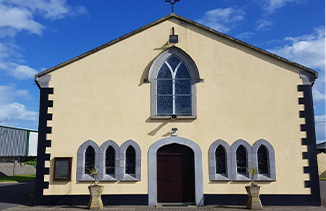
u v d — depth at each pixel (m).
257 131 12.20
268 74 12.55
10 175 28.77
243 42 12.67
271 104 12.37
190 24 12.95
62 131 12.20
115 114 12.35
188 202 12.04
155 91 12.48
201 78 12.55
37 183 11.84
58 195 11.79
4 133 28.22
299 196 11.76
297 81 12.48
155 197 11.78
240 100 12.41
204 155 12.07
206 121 12.27
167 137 12.18
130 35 12.86
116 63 12.70
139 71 12.65
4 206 12.05
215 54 12.73
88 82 12.55
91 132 12.23
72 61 12.63
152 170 11.97
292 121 12.24
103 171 11.95
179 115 12.30
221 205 11.73
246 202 11.74
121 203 11.77
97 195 11.21
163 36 12.88
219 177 11.90
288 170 11.93
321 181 24.53
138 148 12.10
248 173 11.95
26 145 31.72
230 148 12.10
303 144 12.08
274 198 11.76
